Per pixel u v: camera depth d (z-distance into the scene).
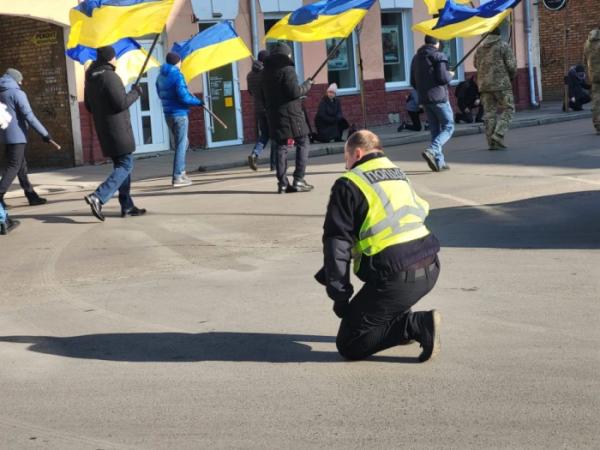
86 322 10.85
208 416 7.65
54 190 24.45
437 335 8.49
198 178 24.86
